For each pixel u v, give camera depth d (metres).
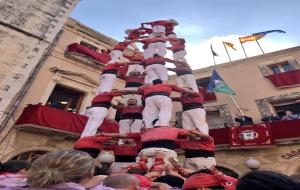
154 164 5.05
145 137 5.99
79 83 14.22
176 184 3.59
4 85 10.80
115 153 7.67
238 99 15.41
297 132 10.70
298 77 13.93
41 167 2.06
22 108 11.44
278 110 14.35
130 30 10.59
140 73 9.95
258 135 11.45
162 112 6.38
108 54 15.79
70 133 11.43
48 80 13.05
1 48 11.48
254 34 17.16
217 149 12.70
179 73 8.47
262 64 16.09
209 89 13.96
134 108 8.73
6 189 2.13
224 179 3.28
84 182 2.21
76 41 15.59
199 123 7.11
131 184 2.54
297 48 15.41
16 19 12.59
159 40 8.96
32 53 12.28
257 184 1.43
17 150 10.52
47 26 13.58
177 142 6.95
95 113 7.46
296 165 10.66
